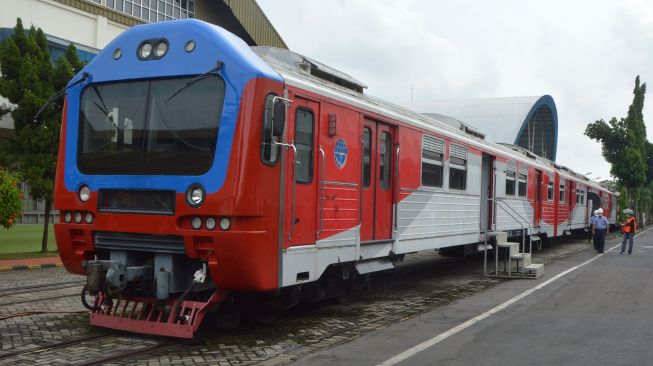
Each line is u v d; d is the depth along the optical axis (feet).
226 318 25.11
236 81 21.86
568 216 86.53
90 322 23.86
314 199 25.75
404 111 36.88
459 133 44.73
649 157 195.93
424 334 25.27
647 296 36.14
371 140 31.22
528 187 64.13
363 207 30.22
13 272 43.57
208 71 22.26
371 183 31.12
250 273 21.66
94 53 62.49
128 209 23.06
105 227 23.43
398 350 22.45
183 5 75.41
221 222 21.43
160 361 20.30
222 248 21.29
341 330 26.02
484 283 42.68
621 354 21.98
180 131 22.62
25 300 31.07
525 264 46.98
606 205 130.00
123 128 23.77
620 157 148.25
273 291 24.43
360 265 30.53
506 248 48.08
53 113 52.13
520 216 59.67
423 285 41.47
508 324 27.45
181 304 22.49
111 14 64.49
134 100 23.76
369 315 29.66
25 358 20.15
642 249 82.48
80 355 20.65
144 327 22.12
